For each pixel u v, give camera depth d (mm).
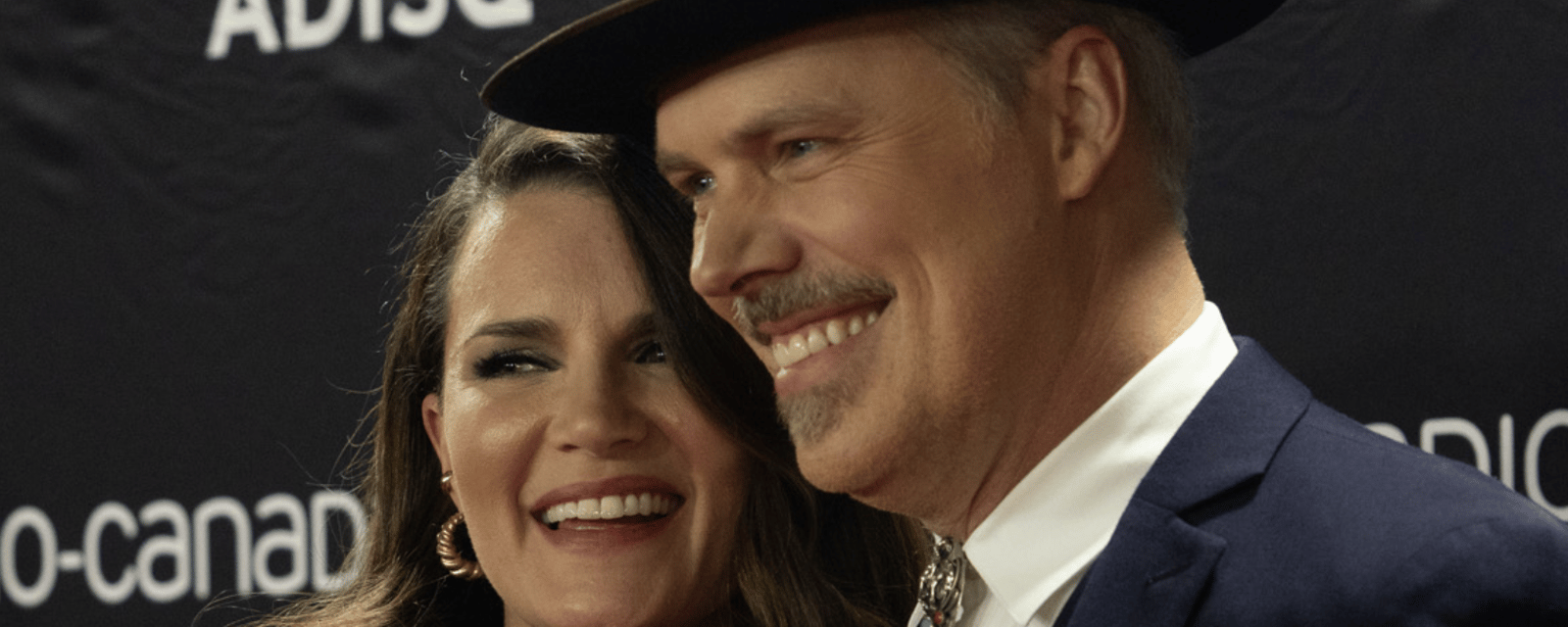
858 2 1744
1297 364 3340
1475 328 3232
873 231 1758
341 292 3926
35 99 4145
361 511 3871
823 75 1763
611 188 2555
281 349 3959
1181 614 1604
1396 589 1463
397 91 3910
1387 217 3297
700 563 2627
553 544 2600
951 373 1778
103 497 4062
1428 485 1559
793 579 2689
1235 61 3404
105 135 4105
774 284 1858
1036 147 1784
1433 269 3264
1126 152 1838
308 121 3973
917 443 1833
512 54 3836
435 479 2979
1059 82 1798
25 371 4125
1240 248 3383
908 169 1747
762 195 1846
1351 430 1734
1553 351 3180
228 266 4012
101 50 4117
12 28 4164
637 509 2582
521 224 2615
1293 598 1535
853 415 1840
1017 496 1854
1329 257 3328
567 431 2516
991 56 1771
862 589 2848
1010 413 1829
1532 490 3189
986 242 1753
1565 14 3201
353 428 3895
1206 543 1635
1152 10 1906
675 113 1896
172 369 4031
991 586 1878
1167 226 1886
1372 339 3293
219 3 4043
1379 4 3318
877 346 1818
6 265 4141
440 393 2848
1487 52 3248
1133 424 1809
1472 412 3227
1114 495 1797
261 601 3938
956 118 1755
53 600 4082
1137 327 1837
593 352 2531
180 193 4047
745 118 1801
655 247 2523
